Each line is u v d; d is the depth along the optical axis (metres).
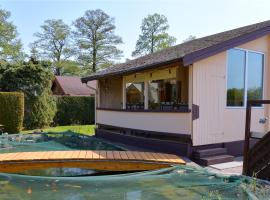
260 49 9.84
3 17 34.69
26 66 16.62
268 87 10.06
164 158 7.08
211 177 5.48
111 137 12.47
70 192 4.91
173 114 8.86
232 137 9.13
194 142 8.23
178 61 8.03
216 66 8.71
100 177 5.37
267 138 5.80
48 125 18.03
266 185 5.12
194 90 8.23
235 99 9.25
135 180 5.35
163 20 42.84
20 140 11.81
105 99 14.95
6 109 14.43
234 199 4.48
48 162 6.72
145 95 11.23
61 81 28.64
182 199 4.65
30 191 4.95
